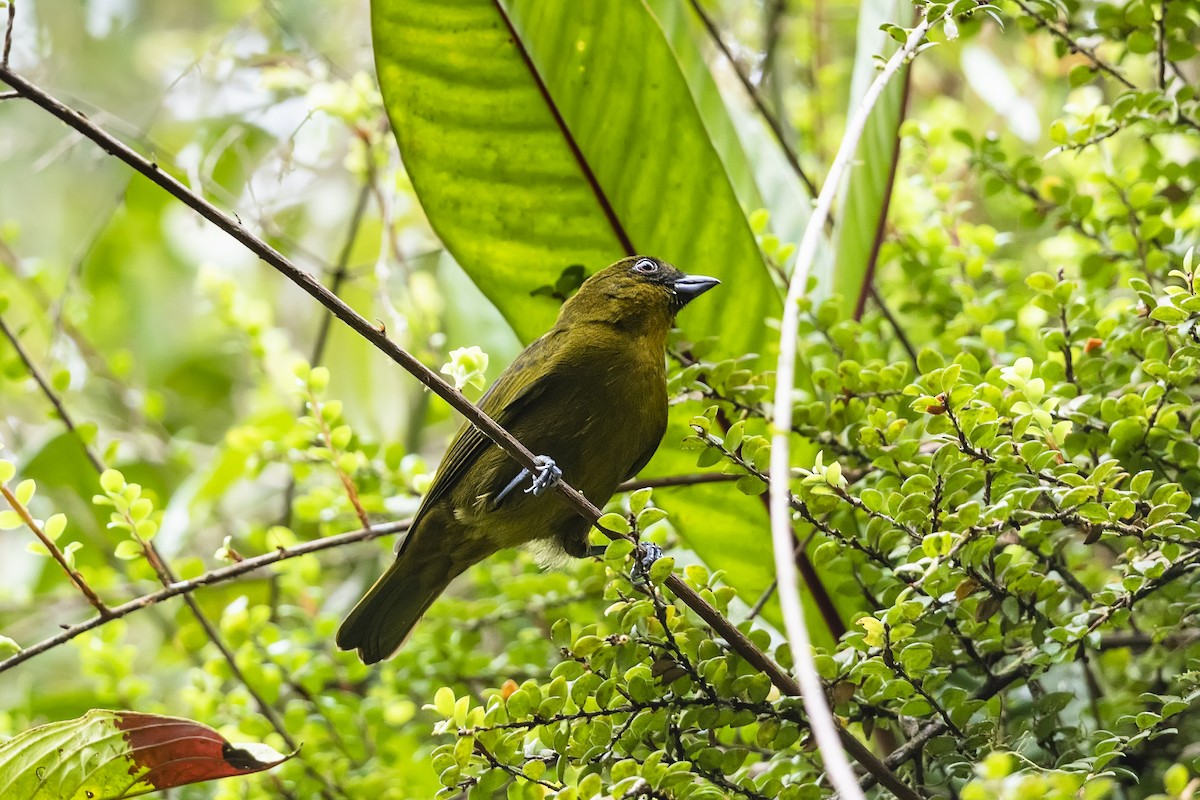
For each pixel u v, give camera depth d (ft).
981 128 48.26
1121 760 26.61
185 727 24.52
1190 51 28.19
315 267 48.49
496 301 31.71
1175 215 30.60
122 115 53.93
